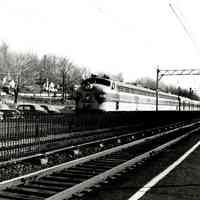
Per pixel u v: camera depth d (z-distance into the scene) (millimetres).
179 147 15172
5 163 8844
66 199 6082
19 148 10562
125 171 9031
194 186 7492
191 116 45469
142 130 23312
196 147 15133
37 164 9656
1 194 6219
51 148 12453
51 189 6789
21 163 9594
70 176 8211
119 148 13609
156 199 6340
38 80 101938
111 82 26984
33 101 74625
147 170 9383
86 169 9195
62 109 52344
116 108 27672
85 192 6594
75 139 14750
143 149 14234
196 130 27094
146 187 7270
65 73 88062
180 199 6402
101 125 17953
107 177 8023
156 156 12281
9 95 78875
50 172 8219
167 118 30906
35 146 11516
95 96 25672
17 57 76938
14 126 10359
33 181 7398
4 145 9773
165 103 44406
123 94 29266
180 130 26734
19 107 39312
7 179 7457
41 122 12031
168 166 10055
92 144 14469
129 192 6816
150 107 37875
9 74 79312
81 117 15531
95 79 27266
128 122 21953
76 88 27312
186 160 11289
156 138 19625
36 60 97188
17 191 6551
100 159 11234
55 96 89312
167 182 7836
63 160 10633
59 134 13352
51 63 103125
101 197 6391
